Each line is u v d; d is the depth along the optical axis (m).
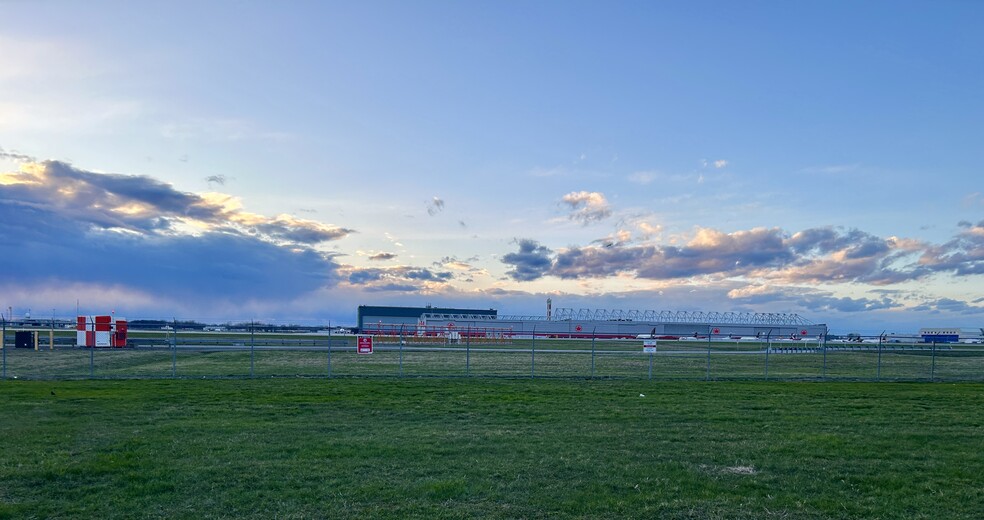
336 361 44.06
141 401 22.89
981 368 47.06
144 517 10.45
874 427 19.27
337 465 13.70
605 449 15.62
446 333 73.38
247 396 24.44
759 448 15.91
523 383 30.16
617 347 66.81
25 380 29.27
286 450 15.09
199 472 13.02
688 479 12.91
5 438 16.28
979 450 15.99
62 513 10.62
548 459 14.45
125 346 54.72
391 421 19.41
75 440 16.08
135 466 13.49
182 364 40.12
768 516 10.77
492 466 13.74
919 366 48.94
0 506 10.86
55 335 70.25
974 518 10.76
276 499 11.37
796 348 70.25
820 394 27.55
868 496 11.94
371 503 11.19
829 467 14.04
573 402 23.91
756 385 30.77
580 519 10.51
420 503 11.19
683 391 27.91
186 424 18.45
